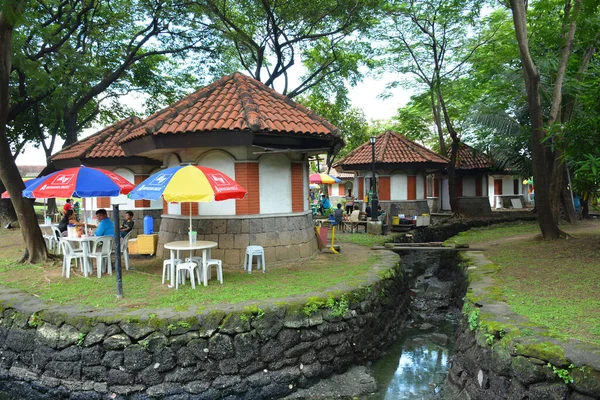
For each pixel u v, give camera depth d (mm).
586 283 7359
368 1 16703
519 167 20547
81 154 13742
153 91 22500
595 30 11891
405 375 7113
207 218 9852
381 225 16734
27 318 6492
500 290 7309
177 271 7742
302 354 6566
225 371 6051
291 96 21109
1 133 9984
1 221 19625
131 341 5938
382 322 8328
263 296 7059
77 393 5980
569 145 9633
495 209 28484
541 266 9016
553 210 15156
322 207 24109
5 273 9367
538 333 5027
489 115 17516
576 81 13227
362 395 6391
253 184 9766
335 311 6973
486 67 18250
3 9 8344
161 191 7152
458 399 5879
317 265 10023
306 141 10070
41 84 14680
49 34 15305
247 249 9188
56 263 10398
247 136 8562
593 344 4637
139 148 9945
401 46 21016
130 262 10555
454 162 21922
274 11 17500
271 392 6246
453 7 17922
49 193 7883
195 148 9641
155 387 5863
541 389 4445
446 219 21438
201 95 10273
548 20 14234
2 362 6676
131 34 20125
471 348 5969
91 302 6902
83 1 16984
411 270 14539
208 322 6066
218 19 18281
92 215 15133
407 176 21219
